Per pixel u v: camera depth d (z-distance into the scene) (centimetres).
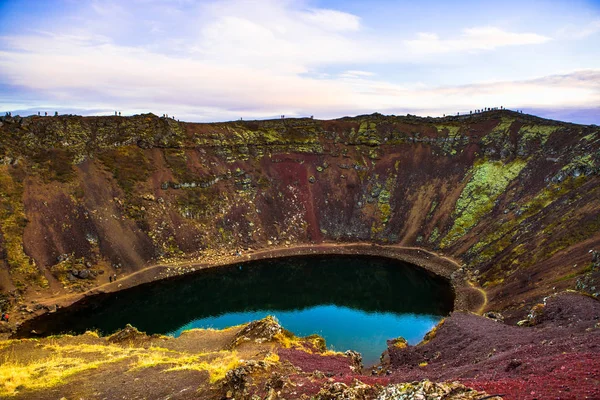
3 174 11712
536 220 11025
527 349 3594
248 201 15500
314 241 15025
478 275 10712
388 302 10069
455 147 17000
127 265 11756
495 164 15350
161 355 4341
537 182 13138
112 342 5347
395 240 14600
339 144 18312
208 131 16938
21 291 9738
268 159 17250
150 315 9256
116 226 12462
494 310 8275
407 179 16650
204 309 9638
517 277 9212
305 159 17612
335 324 8588
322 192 16675
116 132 14850
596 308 5181
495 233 12119
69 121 14225
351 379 2911
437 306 9694
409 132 18312
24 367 3734
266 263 13162
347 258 13675
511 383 2288
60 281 10475
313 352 4750
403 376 3653
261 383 2744
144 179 14050
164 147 15388
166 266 12219
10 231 10694
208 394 2819
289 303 10050
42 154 12888
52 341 5278
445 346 5272
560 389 2066
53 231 11338
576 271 7662
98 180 13200
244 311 9481
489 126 17325
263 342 4772
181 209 14000
